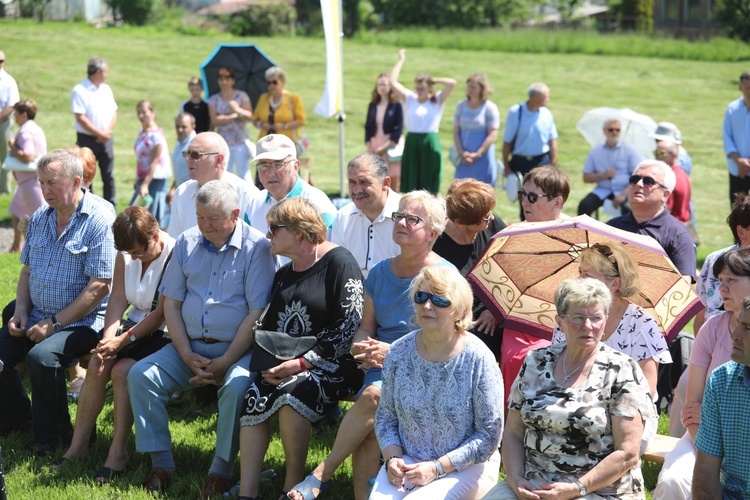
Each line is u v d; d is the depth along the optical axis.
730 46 37.72
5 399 5.50
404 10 50.66
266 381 4.64
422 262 4.66
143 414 4.80
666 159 9.19
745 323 3.53
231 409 4.67
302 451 4.53
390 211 5.54
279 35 44.88
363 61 32.66
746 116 10.78
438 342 4.07
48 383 5.17
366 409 4.40
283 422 4.50
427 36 40.25
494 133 11.80
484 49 38.69
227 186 4.96
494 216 5.67
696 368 4.38
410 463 4.10
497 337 5.37
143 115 11.38
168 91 24.64
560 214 5.79
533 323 5.03
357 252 5.63
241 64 13.05
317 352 4.69
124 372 4.96
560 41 38.56
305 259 4.86
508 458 3.96
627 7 47.66
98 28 39.56
